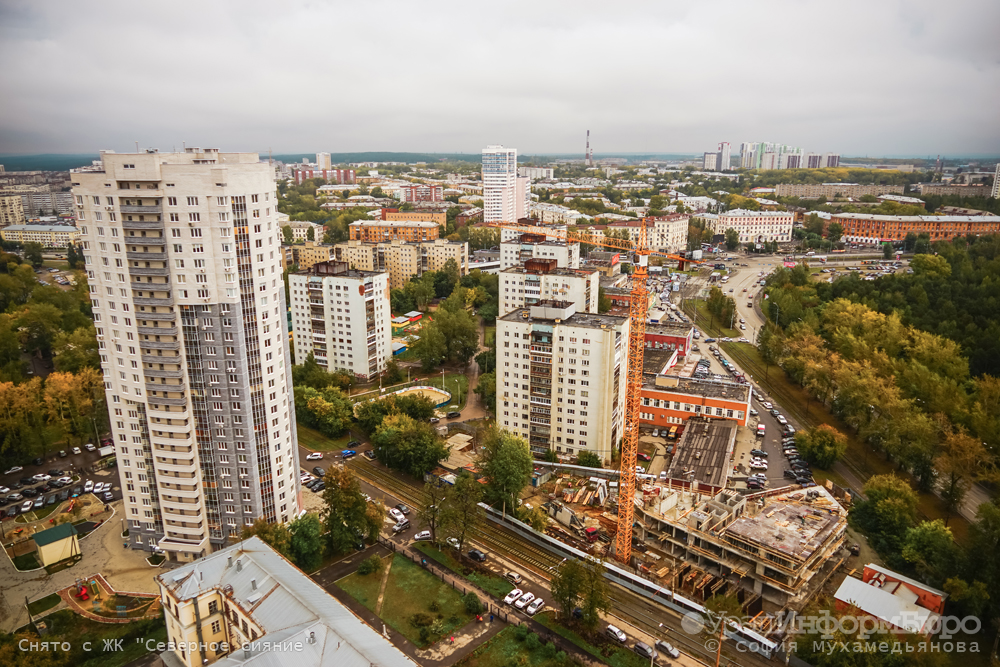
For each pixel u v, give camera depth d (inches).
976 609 5231.3
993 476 6963.6
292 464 6461.6
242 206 5580.7
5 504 7126.0
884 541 6314.0
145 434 6008.9
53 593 5659.5
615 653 5044.3
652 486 7367.1
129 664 4845.0
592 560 5782.5
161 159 5570.9
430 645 5059.1
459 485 6476.4
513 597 5620.1
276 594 4468.5
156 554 6269.7
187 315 5698.8
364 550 6378.0
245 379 5816.9
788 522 6254.9
